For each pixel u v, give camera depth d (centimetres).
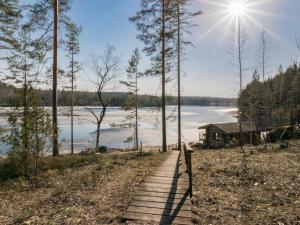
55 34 1461
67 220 605
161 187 824
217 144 3133
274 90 6062
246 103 4450
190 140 4612
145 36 1902
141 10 1862
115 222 593
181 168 1106
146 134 5522
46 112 972
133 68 3170
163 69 1919
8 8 1572
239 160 1176
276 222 571
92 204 704
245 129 3291
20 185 923
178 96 2158
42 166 1162
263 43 2459
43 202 741
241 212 633
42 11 1439
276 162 1084
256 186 803
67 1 1491
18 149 945
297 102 5119
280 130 2395
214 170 1013
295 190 738
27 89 948
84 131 5744
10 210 696
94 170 1124
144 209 653
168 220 596
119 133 5572
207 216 616
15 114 937
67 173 1098
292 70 6456
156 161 1306
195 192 777
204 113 13475
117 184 885
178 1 1942
